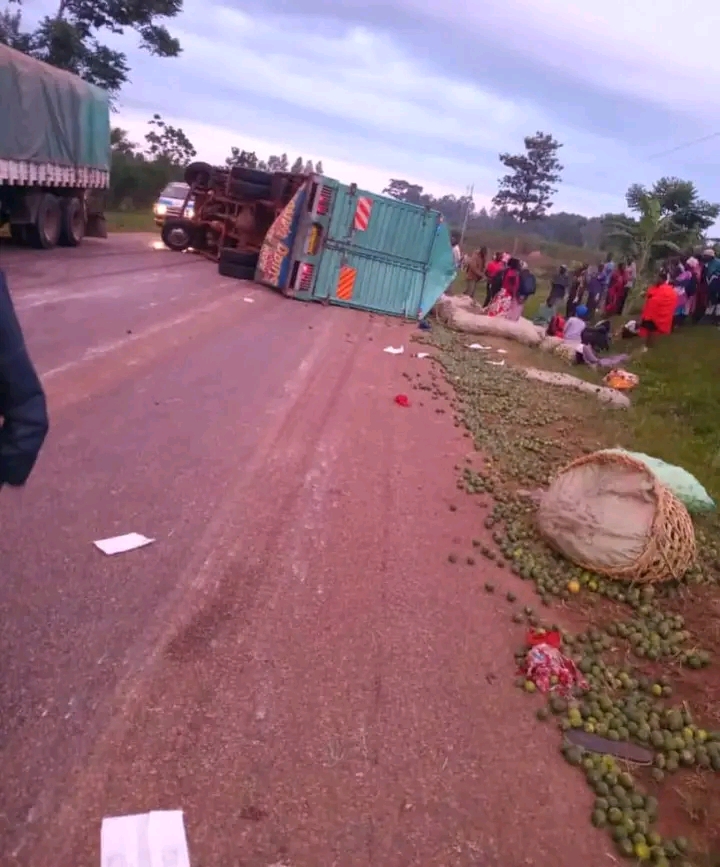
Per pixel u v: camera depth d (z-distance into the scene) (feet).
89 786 11.42
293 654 15.46
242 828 11.21
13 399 9.66
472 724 14.40
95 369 32.55
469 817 12.21
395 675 15.43
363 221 69.05
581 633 18.63
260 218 78.79
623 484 22.12
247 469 24.50
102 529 18.99
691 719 15.70
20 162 62.34
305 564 19.19
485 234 258.78
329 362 42.98
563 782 13.41
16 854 10.18
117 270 65.87
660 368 56.54
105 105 80.02
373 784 12.49
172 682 13.96
